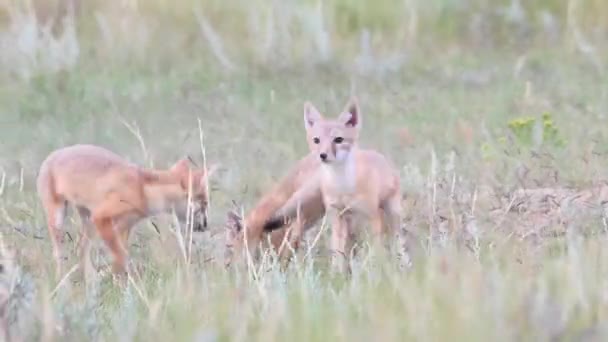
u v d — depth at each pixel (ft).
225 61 71.05
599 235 38.73
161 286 36.01
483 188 45.88
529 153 50.65
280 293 32.12
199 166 49.80
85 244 40.83
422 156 52.80
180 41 73.67
